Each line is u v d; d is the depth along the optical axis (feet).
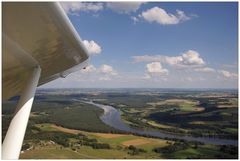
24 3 18.62
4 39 21.65
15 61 24.85
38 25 21.47
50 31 22.72
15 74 27.43
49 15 20.57
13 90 32.17
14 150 23.35
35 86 27.43
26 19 20.34
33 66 27.71
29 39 23.06
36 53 25.98
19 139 24.07
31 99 26.68
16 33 21.74
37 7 19.33
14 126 24.50
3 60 23.99
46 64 30.22
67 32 24.62
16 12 19.40
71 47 28.32
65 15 22.03
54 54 28.12
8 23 20.36
